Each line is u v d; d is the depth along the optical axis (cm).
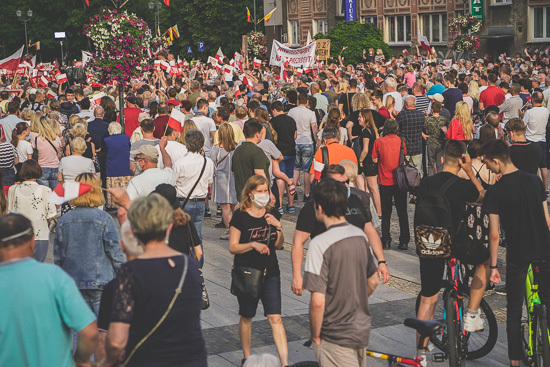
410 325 626
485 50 4709
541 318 737
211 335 911
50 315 482
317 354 612
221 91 2191
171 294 503
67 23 7950
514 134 1141
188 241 820
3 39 8344
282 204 1698
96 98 1980
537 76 2086
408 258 1255
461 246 781
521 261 770
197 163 1055
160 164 1212
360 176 1436
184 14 7844
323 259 593
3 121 1600
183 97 1828
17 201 928
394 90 1742
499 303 1022
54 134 1445
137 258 509
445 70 3166
